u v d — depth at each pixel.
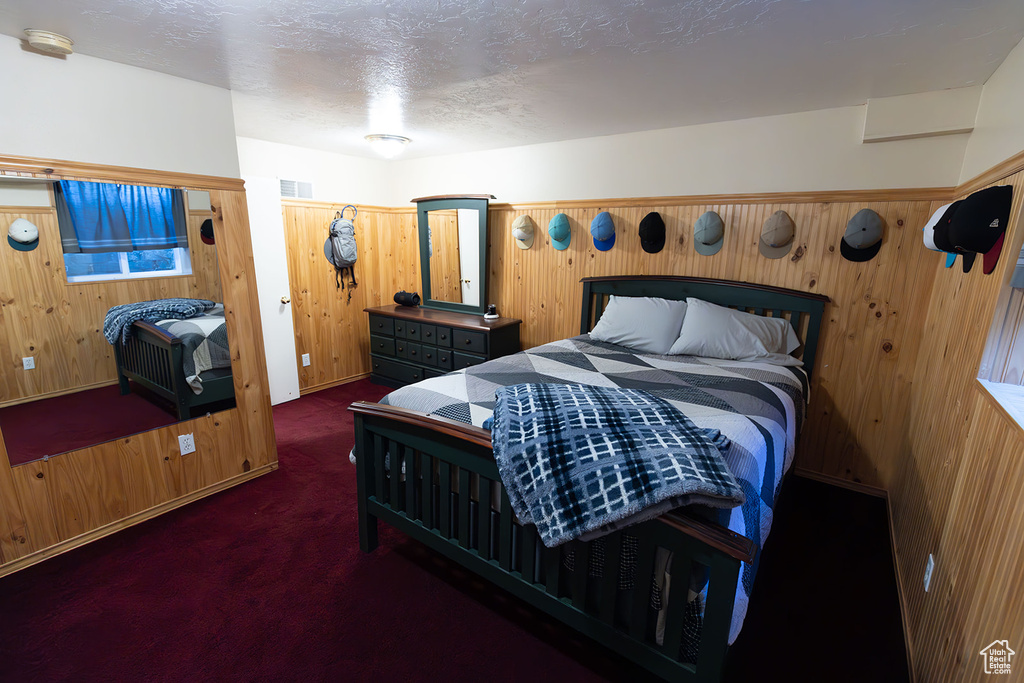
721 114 2.77
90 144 2.00
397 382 4.42
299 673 1.56
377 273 4.74
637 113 2.77
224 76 2.22
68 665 1.57
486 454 1.63
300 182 4.01
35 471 2.01
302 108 2.76
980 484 1.29
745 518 1.36
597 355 2.78
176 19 1.60
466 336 3.83
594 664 1.61
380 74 2.15
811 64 1.96
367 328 4.75
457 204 4.12
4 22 1.64
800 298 2.76
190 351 2.44
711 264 3.07
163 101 2.19
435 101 2.59
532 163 3.77
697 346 2.75
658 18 1.56
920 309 2.49
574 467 1.37
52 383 2.02
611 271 3.48
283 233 3.83
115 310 2.17
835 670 1.59
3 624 1.73
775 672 1.58
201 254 2.42
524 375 2.35
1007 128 1.72
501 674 1.56
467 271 4.20
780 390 2.22
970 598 1.22
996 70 1.93
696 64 1.99
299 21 1.62
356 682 1.53
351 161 4.38
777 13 1.52
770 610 1.85
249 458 2.76
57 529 2.10
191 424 2.49
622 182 3.37
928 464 1.93
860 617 1.82
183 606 1.83
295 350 4.07
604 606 1.44
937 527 1.64
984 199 1.50
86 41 1.80
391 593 1.92
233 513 2.45
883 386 2.66
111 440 2.22
